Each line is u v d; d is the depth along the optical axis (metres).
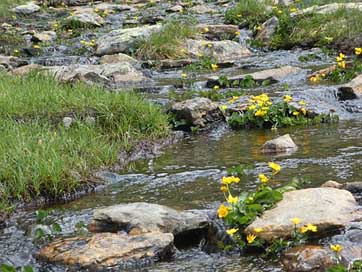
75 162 6.75
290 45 14.85
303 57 13.32
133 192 6.27
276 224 4.75
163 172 6.90
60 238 5.12
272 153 7.31
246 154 7.37
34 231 5.30
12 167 6.42
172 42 14.74
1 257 4.88
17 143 6.93
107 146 7.52
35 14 21.92
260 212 4.96
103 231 5.17
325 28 14.72
